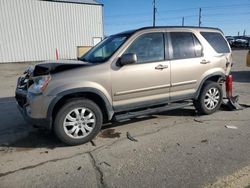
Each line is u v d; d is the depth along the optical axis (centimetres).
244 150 418
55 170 373
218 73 610
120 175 353
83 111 456
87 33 2872
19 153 432
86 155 418
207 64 590
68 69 446
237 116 604
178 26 563
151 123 564
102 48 534
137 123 566
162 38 532
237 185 321
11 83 1221
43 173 365
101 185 331
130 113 513
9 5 2438
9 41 2478
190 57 566
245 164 372
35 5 2553
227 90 659
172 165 375
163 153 416
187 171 357
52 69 440
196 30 588
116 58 479
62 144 464
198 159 391
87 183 337
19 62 2533
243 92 875
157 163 383
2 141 484
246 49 3872
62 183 339
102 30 2962
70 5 2725
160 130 522
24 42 2552
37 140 485
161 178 341
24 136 506
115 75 474
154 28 525
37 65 469
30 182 343
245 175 342
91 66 459
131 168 371
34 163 395
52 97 429
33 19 2564
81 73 448
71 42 2794
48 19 2636
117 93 482
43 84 429
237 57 2442
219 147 432
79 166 382
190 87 574
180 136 488
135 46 499
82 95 469
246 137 475
